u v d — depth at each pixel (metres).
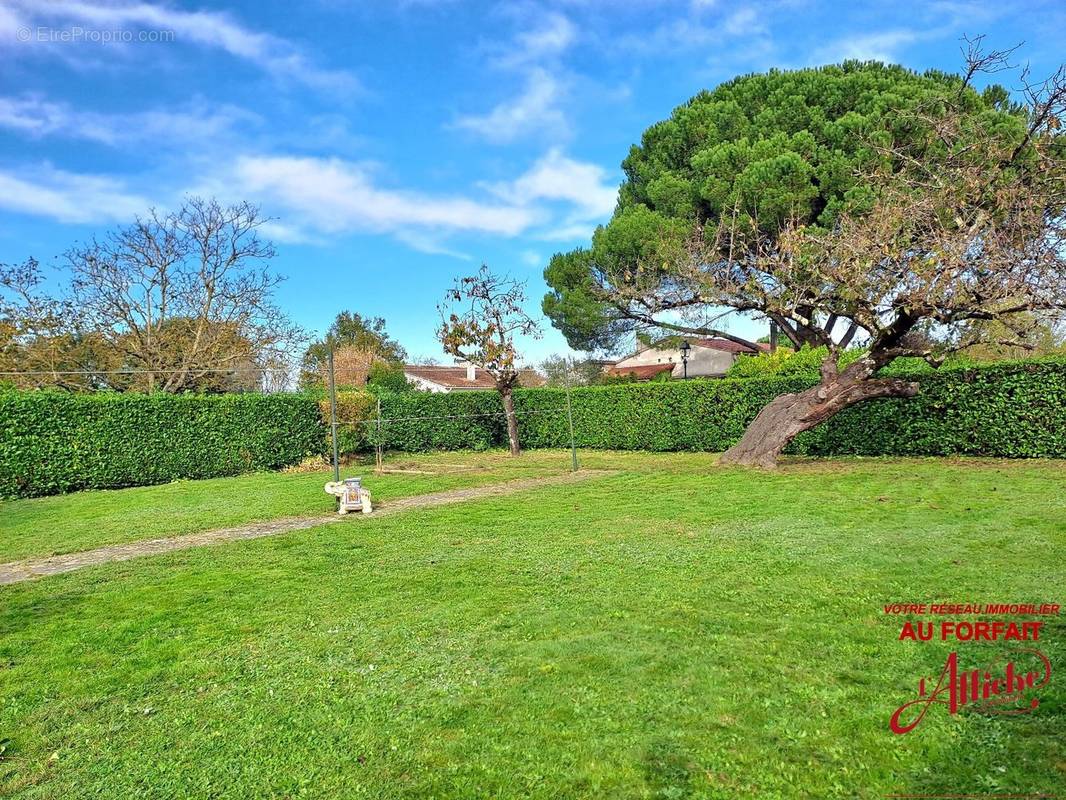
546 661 3.46
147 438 13.88
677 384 16.08
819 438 13.14
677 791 2.29
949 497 7.68
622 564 5.35
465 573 5.32
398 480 12.39
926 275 8.95
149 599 5.04
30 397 12.45
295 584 5.27
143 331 20.92
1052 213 8.68
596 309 20.45
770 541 5.90
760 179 16.53
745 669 3.23
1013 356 13.41
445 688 3.22
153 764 2.66
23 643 4.16
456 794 2.36
